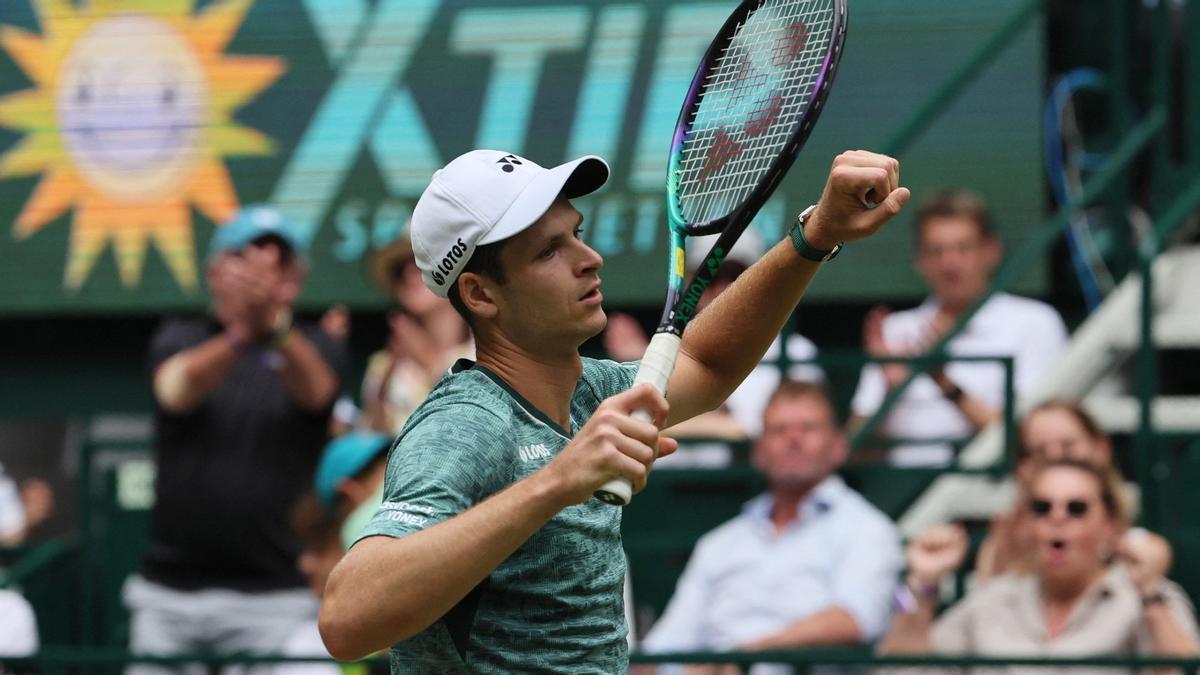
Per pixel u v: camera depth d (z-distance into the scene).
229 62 32.34
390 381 26.00
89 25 32.50
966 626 20.00
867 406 25.80
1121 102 28.02
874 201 11.27
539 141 31.39
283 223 23.12
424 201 10.76
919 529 24.45
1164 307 25.58
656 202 30.77
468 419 10.12
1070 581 19.44
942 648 20.00
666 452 9.89
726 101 12.52
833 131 30.25
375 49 32.19
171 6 32.47
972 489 24.55
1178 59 28.83
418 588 9.07
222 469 23.22
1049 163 30.33
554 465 9.16
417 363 25.91
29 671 23.52
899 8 30.61
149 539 25.58
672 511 26.78
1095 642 19.19
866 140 30.17
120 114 32.34
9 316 32.91
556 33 31.81
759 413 24.50
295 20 32.34
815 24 12.29
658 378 10.44
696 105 12.56
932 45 30.41
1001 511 24.03
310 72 32.19
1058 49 31.08
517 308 10.57
